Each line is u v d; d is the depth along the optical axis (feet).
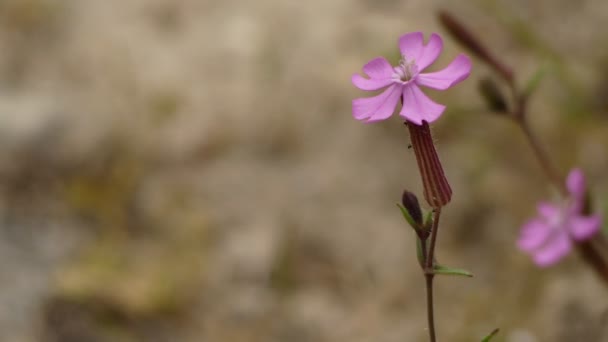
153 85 2.37
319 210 2.04
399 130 2.11
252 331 1.87
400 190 2.03
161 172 2.18
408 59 1.09
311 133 2.19
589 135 1.96
